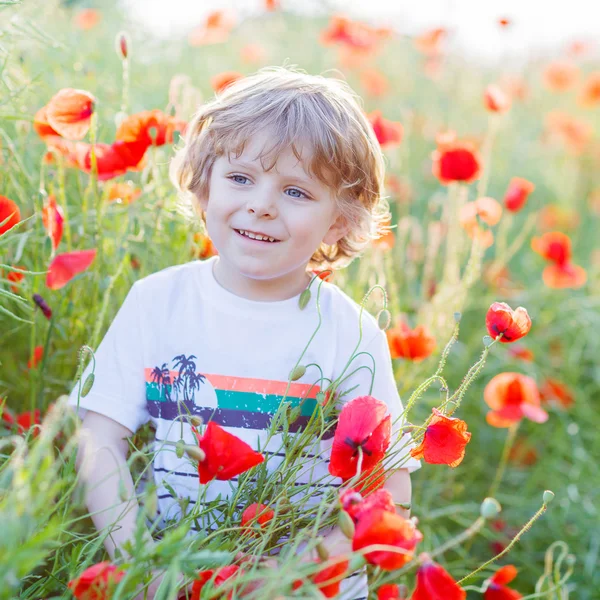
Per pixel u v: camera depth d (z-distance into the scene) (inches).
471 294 115.3
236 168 54.7
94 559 60.2
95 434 56.8
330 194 56.2
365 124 60.3
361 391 58.9
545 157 183.9
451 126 161.5
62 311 69.9
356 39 137.5
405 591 59.0
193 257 78.5
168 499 57.9
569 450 102.8
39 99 85.1
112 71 104.2
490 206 84.3
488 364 107.3
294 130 54.0
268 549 51.7
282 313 58.3
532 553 88.0
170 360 58.4
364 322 60.2
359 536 40.4
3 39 76.7
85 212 71.4
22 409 72.5
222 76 87.2
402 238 101.4
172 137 71.8
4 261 69.4
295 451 56.4
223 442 44.8
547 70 169.2
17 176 76.2
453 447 50.5
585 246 157.3
